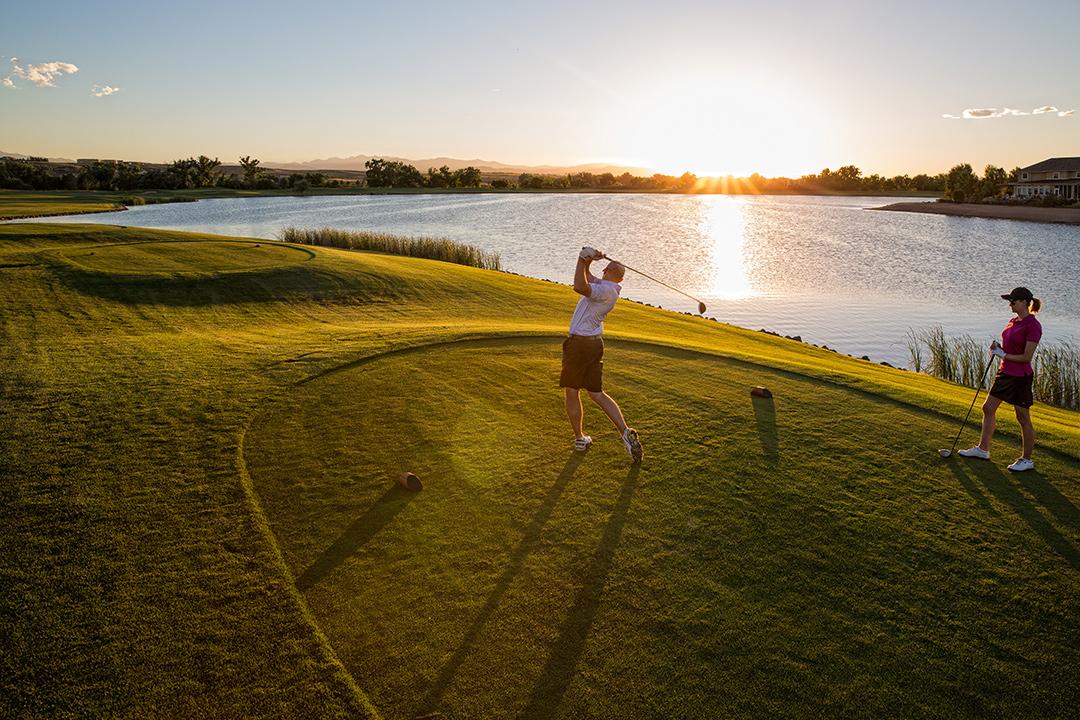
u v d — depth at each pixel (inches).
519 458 273.1
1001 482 265.3
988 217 3403.1
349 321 615.5
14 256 802.8
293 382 349.7
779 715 150.1
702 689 156.6
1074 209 3570.4
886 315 1088.8
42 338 453.7
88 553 196.9
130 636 166.1
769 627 177.8
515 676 158.7
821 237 2431.1
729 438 299.4
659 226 2842.0
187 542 204.8
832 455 285.4
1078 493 257.1
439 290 796.0
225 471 249.0
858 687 159.0
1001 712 153.7
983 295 1269.7
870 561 208.7
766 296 1261.1
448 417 314.2
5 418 282.0
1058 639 177.5
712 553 209.8
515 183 7564.0
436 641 169.0
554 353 436.5
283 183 5895.7
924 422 331.6
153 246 941.2
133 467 247.1
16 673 153.6
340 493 239.8
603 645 169.2
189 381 339.3
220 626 170.9
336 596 184.5
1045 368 672.4
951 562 209.5
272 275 764.6
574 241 2162.9
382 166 6604.3
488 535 216.1
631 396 356.2
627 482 254.2
